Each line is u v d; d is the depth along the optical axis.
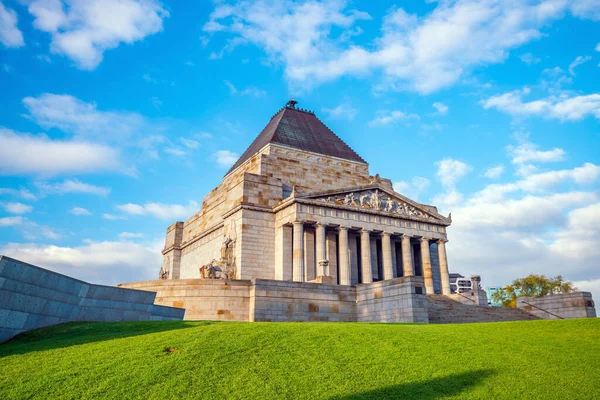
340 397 19.17
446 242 82.75
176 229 100.06
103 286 35.97
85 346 25.08
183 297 47.97
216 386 19.84
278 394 19.27
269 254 71.62
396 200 80.25
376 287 48.84
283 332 27.22
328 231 75.25
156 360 22.17
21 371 21.19
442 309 52.06
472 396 19.58
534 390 20.20
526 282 104.81
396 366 22.56
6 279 27.19
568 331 30.05
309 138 87.06
